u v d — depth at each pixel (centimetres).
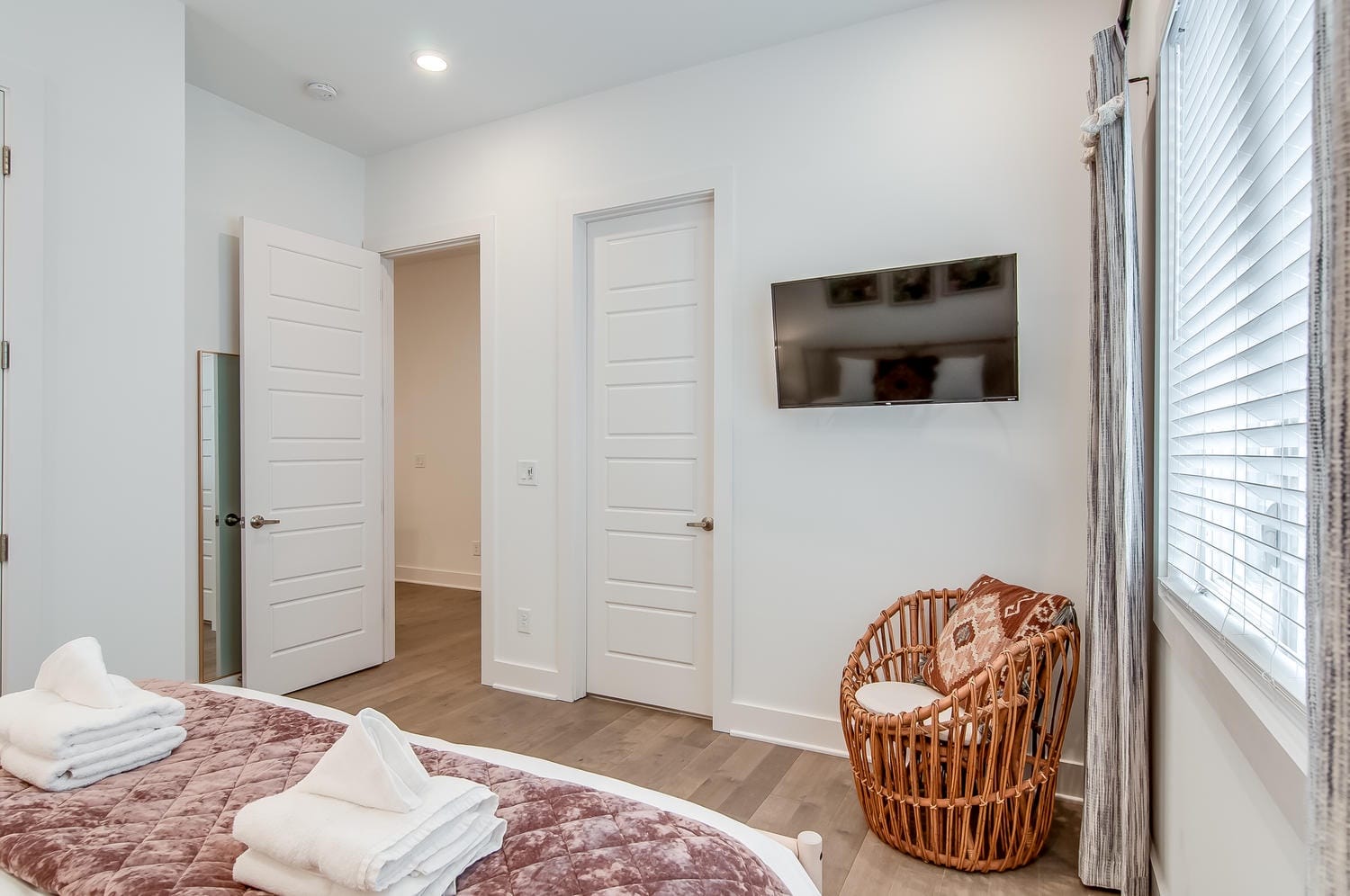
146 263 258
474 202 372
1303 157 90
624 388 338
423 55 304
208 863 106
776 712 291
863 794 221
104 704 139
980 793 201
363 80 325
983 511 257
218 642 339
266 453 342
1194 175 156
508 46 296
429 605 550
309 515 361
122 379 251
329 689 359
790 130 290
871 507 274
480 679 375
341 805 104
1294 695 90
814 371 272
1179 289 176
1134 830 183
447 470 623
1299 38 92
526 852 108
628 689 339
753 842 123
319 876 96
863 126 277
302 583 358
